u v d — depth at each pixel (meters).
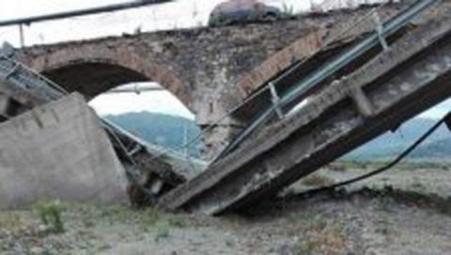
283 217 19.50
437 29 17.41
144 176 21.52
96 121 20.44
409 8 17.98
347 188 26.17
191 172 23.02
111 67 42.12
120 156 22.19
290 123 18.56
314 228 17.09
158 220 18.27
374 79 17.92
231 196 19.66
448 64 17.77
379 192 22.69
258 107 37.47
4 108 22.22
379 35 18.00
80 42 41.09
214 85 37.62
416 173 40.47
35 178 20.59
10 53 32.03
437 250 14.87
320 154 19.16
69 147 20.48
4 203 20.61
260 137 18.95
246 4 37.03
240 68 36.88
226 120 36.75
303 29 35.12
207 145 36.97
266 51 36.19
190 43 38.31
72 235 15.70
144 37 39.56
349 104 18.41
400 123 20.58
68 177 20.48
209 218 19.33
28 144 20.64
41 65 42.09
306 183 29.84
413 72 18.02
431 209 20.12
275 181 19.55
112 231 16.47
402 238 15.98
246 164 19.17
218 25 37.44
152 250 14.41
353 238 15.84
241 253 14.36
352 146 20.20
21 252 13.64
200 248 14.87
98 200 20.28
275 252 14.45
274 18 35.91
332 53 34.59
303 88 18.91
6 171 20.69
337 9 34.09
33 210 19.22
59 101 20.55
